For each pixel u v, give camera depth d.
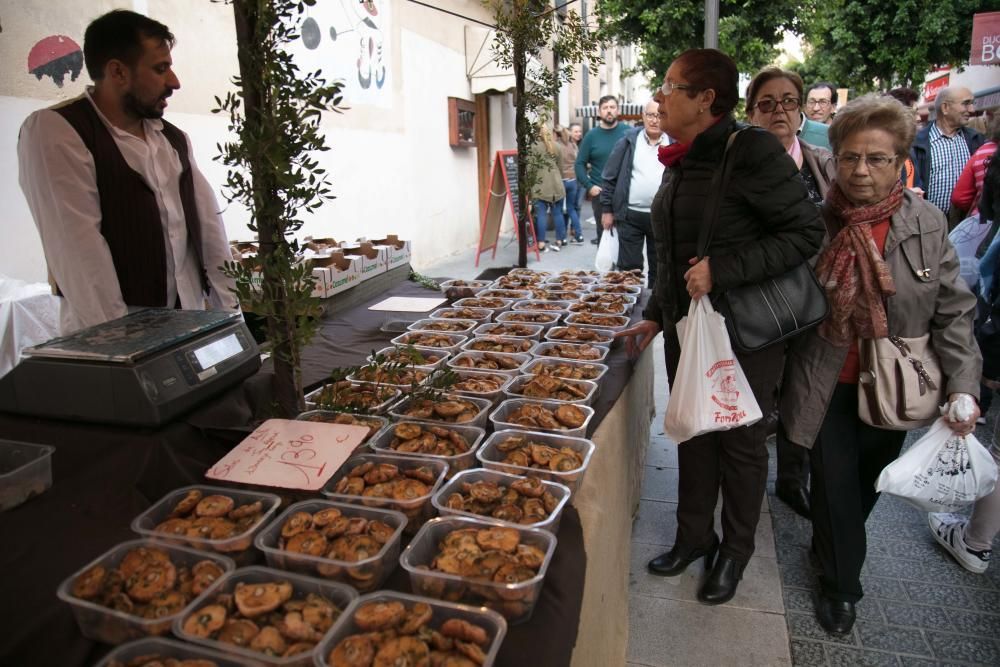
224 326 1.77
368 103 6.78
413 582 1.19
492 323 2.96
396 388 1.98
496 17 3.90
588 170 6.69
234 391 1.73
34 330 2.91
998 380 2.56
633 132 5.02
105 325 1.71
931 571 2.61
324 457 1.48
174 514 1.33
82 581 1.09
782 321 2.00
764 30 8.75
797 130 2.79
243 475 1.44
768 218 1.94
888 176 1.92
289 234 1.63
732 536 2.40
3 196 3.31
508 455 1.61
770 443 3.78
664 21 8.50
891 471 2.07
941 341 2.01
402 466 1.55
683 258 2.18
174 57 4.38
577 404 1.91
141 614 1.05
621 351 2.69
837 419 2.21
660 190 2.29
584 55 3.96
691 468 2.46
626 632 2.09
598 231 6.83
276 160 1.44
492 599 1.13
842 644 2.22
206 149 4.71
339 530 1.26
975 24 8.79
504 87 9.34
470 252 9.87
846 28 11.27
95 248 2.03
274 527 1.29
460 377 2.21
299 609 1.08
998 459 2.46
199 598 1.08
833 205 2.09
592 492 1.68
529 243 10.23
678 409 2.04
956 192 4.08
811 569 2.63
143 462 1.44
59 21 3.51
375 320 3.16
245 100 1.49
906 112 1.88
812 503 2.30
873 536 2.88
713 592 2.41
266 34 1.44
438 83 8.59
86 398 1.48
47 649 1.07
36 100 3.44
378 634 1.03
